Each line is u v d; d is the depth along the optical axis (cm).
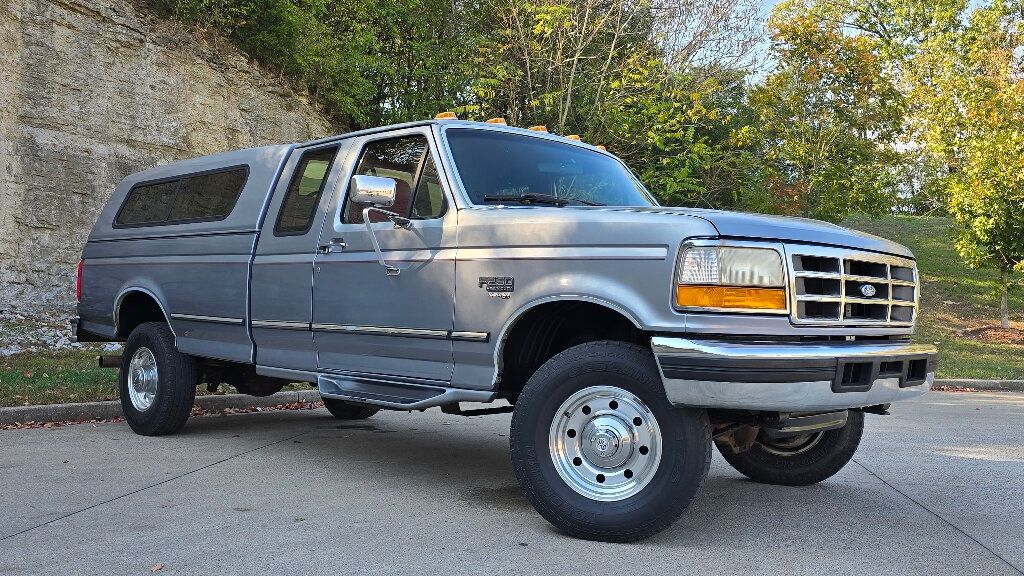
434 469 629
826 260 444
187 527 452
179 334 725
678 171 2159
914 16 3136
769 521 489
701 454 424
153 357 749
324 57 2158
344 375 579
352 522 470
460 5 2600
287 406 1011
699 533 461
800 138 2139
